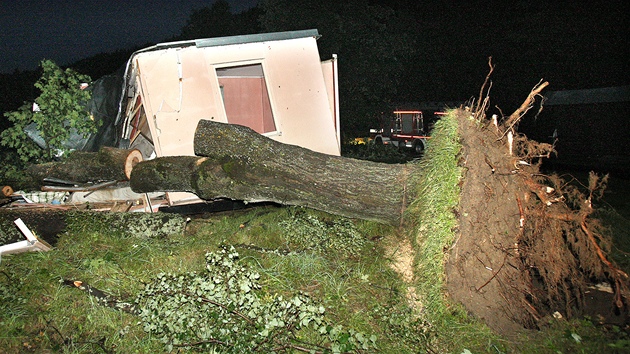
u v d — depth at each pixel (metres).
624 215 7.54
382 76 14.09
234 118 10.35
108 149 6.91
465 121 4.70
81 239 5.63
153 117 7.04
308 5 13.23
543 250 4.88
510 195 4.78
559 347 4.14
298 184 5.64
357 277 5.11
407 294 4.91
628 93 16.44
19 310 4.29
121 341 4.07
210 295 4.32
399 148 17.25
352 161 5.71
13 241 5.53
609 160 15.78
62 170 7.04
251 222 6.43
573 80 18.59
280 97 7.60
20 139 8.06
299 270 5.15
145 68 7.02
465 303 4.57
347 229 5.98
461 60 21.94
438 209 4.61
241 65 7.44
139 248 5.46
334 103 8.55
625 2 17.30
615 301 4.66
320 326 4.15
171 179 6.19
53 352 3.95
